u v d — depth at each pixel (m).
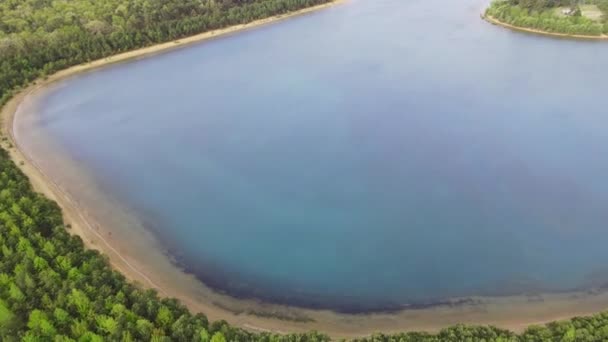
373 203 118.25
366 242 106.56
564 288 92.50
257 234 109.69
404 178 126.00
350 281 96.25
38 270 85.25
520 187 120.06
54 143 142.88
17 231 92.88
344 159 135.12
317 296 92.81
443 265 99.44
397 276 97.19
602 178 121.38
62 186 122.50
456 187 121.50
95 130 152.00
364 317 87.88
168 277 96.56
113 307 77.62
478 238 106.06
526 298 90.81
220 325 78.31
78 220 110.44
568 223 108.44
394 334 80.44
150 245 105.00
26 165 129.88
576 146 134.88
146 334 74.12
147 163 135.38
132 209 116.25
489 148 135.75
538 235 105.75
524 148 134.88
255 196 122.38
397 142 141.25
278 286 95.25
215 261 101.50
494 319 86.50
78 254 90.94
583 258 99.19
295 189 124.44
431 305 90.25
